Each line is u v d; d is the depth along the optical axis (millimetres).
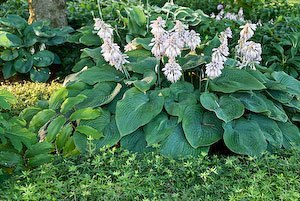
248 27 2336
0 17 3635
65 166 1813
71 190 1604
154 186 1634
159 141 2074
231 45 3129
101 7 3932
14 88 2760
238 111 2127
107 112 2256
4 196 1576
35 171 1760
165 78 2410
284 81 2506
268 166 1747
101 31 2262
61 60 3443
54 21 3551
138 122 2121
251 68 2480
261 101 2240
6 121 1841
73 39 3258
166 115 2176
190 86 2293
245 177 1688
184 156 1949
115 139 2137
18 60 3246
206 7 4355
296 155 1866
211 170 1672
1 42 3211
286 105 2344
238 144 2037
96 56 2713
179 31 2344
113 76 2438
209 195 1603
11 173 1886
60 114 2227
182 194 1611
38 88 2762
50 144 1944
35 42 3256
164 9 3500
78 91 2402
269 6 3953
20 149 1832
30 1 3566
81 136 2117
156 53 2252
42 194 1562
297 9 3928
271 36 3246
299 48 3180
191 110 2158
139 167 1767
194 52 2416
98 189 1585
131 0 3992
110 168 1785
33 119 2203
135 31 3107
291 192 1534
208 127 2115
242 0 3930
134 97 2197
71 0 4500
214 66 2150
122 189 1583
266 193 1564
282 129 2256
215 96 2207
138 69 2398
